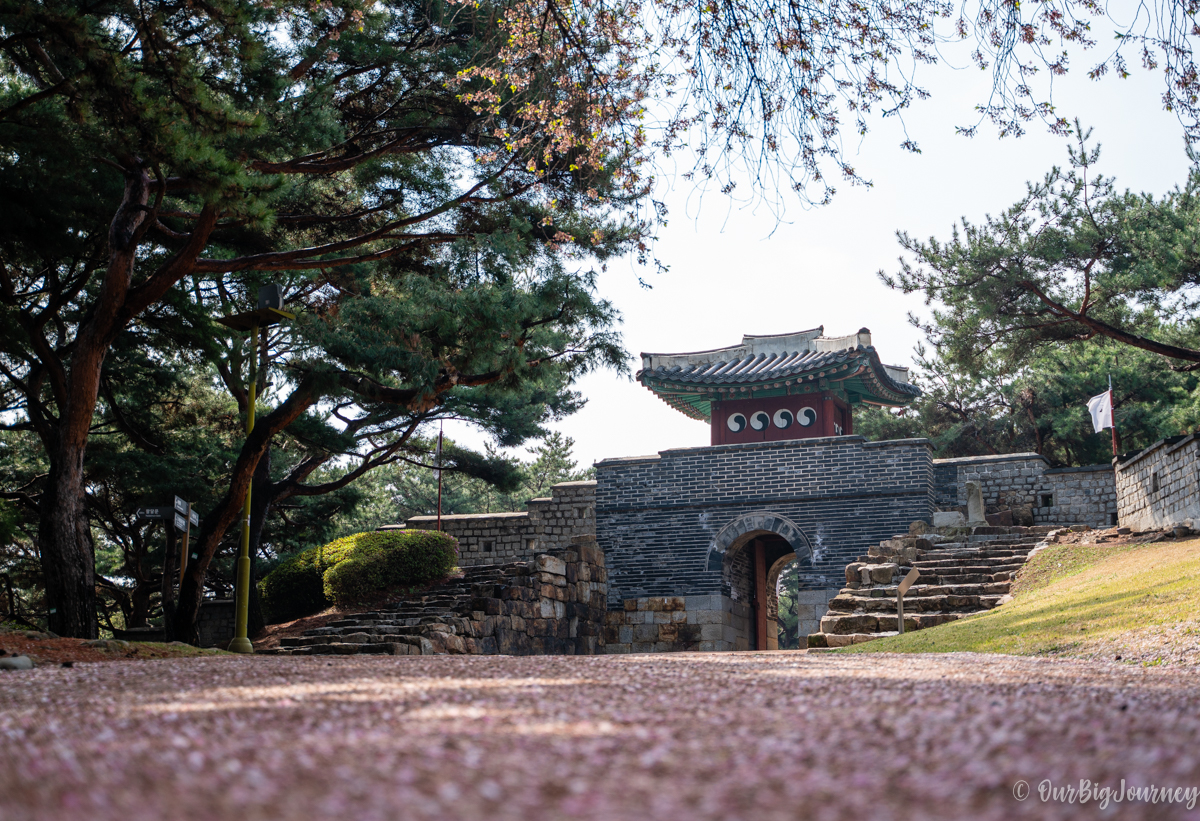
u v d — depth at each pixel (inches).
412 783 114.7
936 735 151.7
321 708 184.2
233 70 511.5
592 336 653.9
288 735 152.0
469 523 1108.5
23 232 553.0
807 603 935.7
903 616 611.8
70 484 545.0
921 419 1496.1
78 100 438.6
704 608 961.5
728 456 987.9
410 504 1926.7
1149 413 1253.1
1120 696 215.6
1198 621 396.5
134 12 470.0
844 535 938.7
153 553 1088.8
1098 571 621.6
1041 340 891.4
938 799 110.3
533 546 1075.9
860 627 619.5
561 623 892.0
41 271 698.2
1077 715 176.6
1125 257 850.1
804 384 1066.1
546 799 107.0
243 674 280.2
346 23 555.8
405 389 653.9
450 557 908.6
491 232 633.0
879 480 938.7
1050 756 135.2
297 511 1133.1
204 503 900.0
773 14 375.9
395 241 695.1
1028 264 850.1
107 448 935.0
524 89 487.5
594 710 181.0
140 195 549.3
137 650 439.5
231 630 983.0
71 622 532.1
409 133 609.6
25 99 461.7
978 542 798.5
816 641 602.5
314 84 575.2
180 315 685.9
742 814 101.5
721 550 970.1
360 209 664.4
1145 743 146.2
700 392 1094.4
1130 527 789.9
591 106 445.7
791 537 954.7
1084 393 1309.1
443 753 133.3
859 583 727.7
